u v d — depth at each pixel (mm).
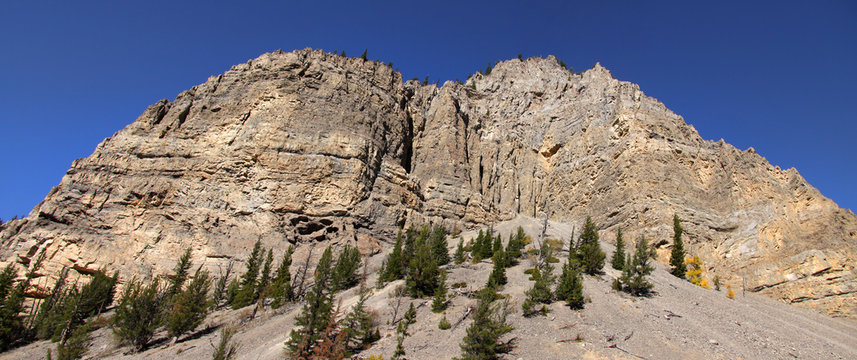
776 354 33062
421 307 41375
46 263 64625
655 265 63312
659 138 88938
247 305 53750
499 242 66250
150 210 72438
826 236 62750
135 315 42219
